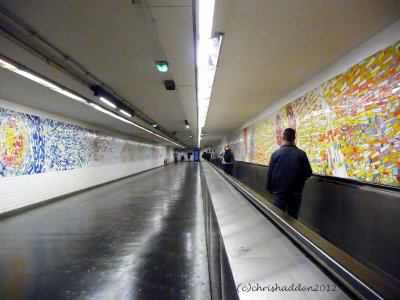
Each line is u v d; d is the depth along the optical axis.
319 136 3.40
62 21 2.13
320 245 0.70
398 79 2.07
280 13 2.00
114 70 3.36
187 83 3.60
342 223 2.38
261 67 3.23
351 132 2.69
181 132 12.34
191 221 4.10
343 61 2.85
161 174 13.69
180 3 1.72
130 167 12.55
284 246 0.84
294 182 2.42
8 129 4.62
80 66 3.19
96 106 5.14
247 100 5.14
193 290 2.01
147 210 4.94
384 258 1.78
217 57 2.68
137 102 5.30
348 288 0.54
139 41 2.52
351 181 2.41
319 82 3.40
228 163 8.68
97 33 2.35
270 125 5.64
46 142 5.75
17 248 2.98
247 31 2.29
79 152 7.30
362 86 2.52
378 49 2.30
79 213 4.74
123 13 2.02
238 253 0.79
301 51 2.74
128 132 11.41
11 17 2.04
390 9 1.95
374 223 1.93
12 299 1.93
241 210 1.39
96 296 1.95
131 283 2.14
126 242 3.15
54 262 2.58
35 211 4.92
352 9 1.96
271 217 1.12
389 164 2.15
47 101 4.76
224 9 1.94
